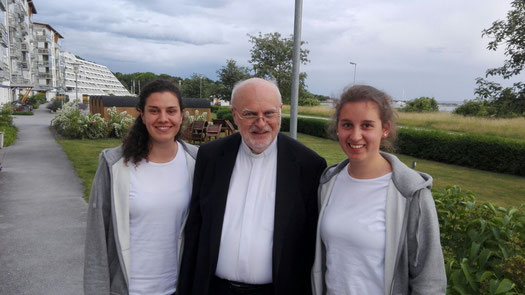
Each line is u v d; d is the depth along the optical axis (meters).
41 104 58.56
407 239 1.47
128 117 17.92
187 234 1.97
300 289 1.93
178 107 1.90
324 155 13.37
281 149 1.96
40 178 8.22
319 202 1.82
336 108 1.65
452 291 1.72
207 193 1.96
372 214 1.55
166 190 1.91
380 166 1.60
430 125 25.95
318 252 1.73
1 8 35.34
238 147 2.03
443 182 9.62
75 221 5.39
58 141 15.53
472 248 1.81
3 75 35.44
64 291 3.47
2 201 6.39
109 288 1.82
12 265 3.97
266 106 1.83
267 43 25.17
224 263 1.89
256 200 1.91
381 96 1.55
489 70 8.23
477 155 12.02
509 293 1.54
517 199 7.82
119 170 1.87
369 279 1.53
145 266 1.87
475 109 29.83
